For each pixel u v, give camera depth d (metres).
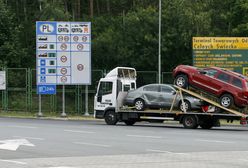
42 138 35.41
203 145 31.45
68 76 69.25
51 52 68.81
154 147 30.25
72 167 22.20
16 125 48.41
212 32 98.19
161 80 75.88
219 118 47.97
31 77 79.19
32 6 123.38
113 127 48.19
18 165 22.83
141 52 102.25
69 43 69.12
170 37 99.62
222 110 47.88
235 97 46.84
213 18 103.31
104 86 54.59
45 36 68.69
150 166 22.52
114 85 53.91
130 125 53.44
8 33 95.56
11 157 25.67
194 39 65.56
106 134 39.09
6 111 78.00
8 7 105.50
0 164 23.12
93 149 29.16
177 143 32.56
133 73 56.50
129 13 109.19
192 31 96.81
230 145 31.50
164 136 37.69
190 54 99.69
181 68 50.03
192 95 49.12
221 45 65.25
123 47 102.94
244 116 46.78
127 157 25.62
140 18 104.38
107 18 114.12
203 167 22.34
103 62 104.38
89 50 69.38
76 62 69.31
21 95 81.81
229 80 47.44
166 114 50.47
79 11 123.69
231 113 47.50
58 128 45.16
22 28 112.19
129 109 52.66
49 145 31.08
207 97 48.69
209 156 26.08
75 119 65.69
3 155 26.44
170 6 101.81
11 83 81.06
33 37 114.75
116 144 31.86
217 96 48.09
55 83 69.00
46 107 79.94
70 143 32.28
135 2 120.94
